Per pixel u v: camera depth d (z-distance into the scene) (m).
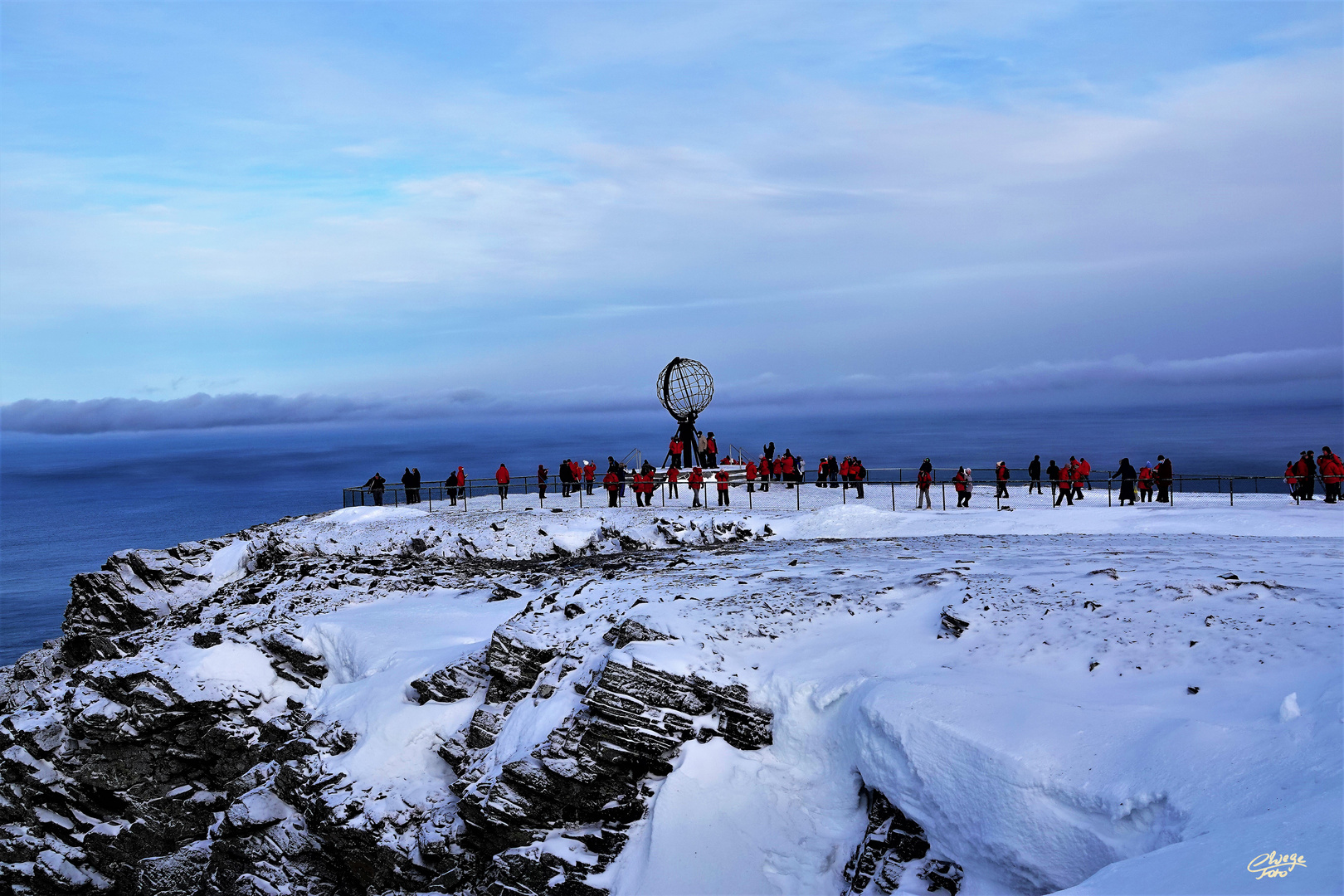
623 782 16.66
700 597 21.69
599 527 36.22
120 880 22.09
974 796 13.16
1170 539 27.19
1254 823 10.03
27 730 23.81
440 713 20.78
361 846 18.30
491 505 44.81
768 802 15.59
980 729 13.77
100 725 23.22
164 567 36.22
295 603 28.62
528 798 16.64
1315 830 9.16
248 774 21.66
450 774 19.75
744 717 16.88
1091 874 11.77
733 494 45.78
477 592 28.59
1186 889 9.00
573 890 14.98
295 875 19.09
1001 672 15.93
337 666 24.66
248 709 23.69
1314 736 11.43
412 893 17.42
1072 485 38.84
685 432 51.44
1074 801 12.23
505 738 18.66
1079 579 19.64
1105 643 16.11
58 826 23.22
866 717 15.16
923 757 13.93
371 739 20.41
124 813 23.02
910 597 20.34
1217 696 13.65
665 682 17.28
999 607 18.25
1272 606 16.39
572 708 18.19
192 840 22.28
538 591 27.25
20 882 22.56
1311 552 21.97
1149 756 12.22
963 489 38.69
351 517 42.47
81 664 34.34
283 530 38.06
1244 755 11.59
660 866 14.55
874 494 44.97
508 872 15.84
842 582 22.17
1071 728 13.36
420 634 24.69
